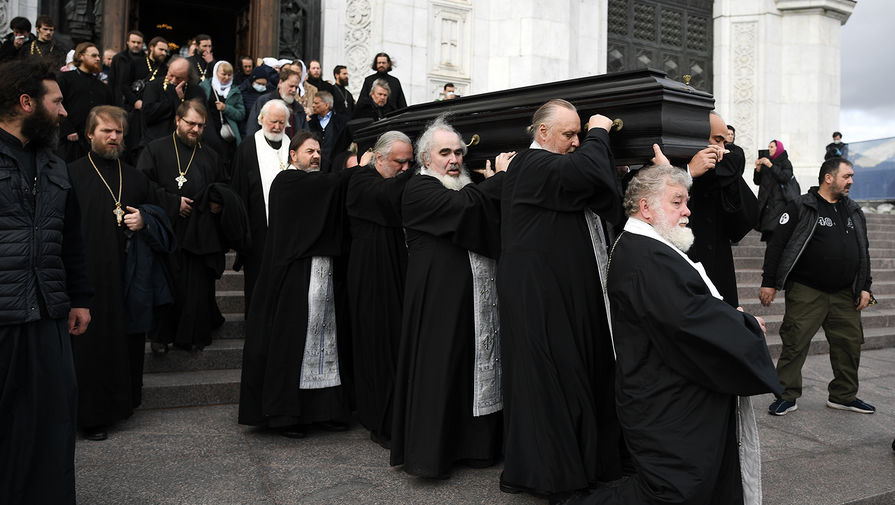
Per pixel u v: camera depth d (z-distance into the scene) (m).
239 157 4.98
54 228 2.49
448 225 3.27
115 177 3.92
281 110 4.84
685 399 2.54
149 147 4.71
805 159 14.23
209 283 4.85
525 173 3.03
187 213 4.52
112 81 6.72
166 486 3.11
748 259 9.07
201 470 3.32
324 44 9.89
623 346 2.68
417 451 3.22
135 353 4.00
